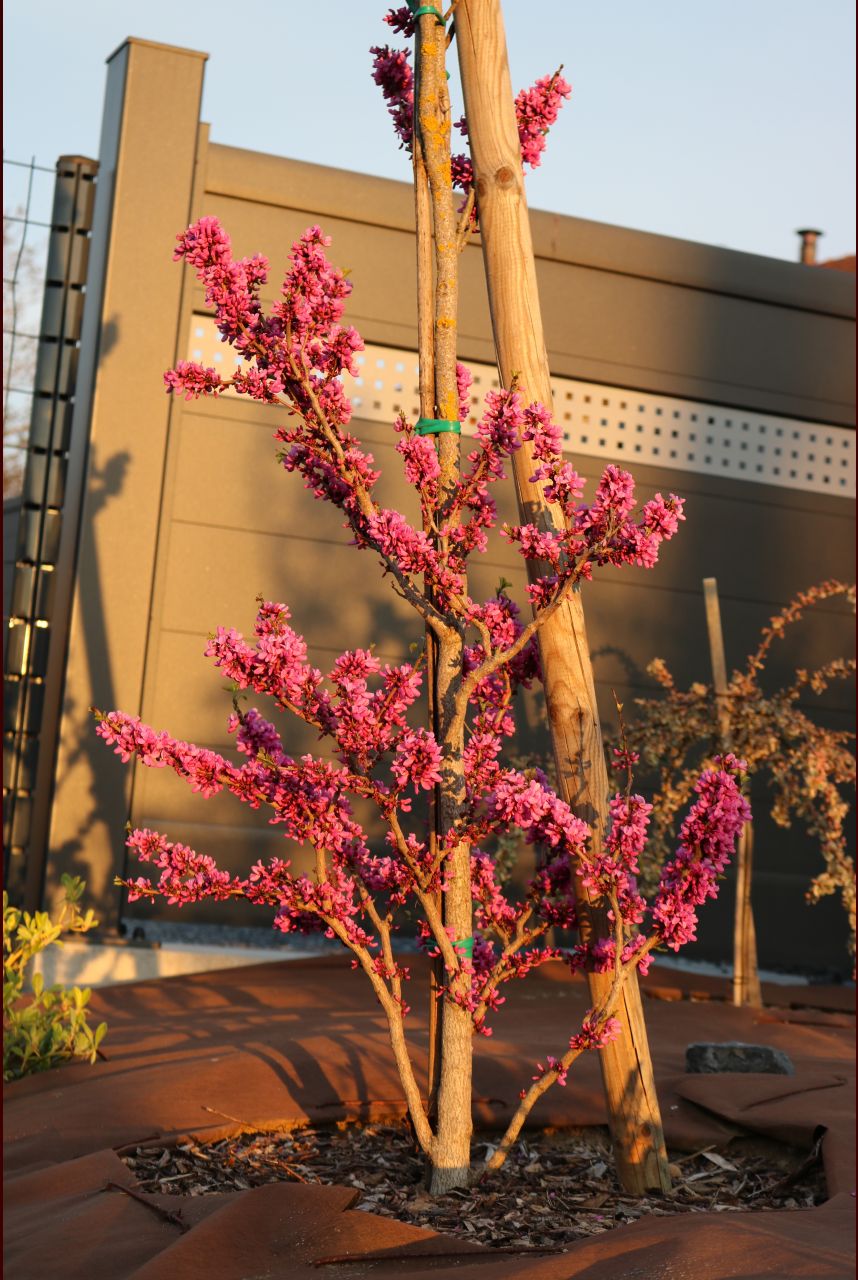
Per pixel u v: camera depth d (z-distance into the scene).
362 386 8.71
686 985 7.51
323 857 3.36
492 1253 2.71
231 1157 3.49
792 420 9.89
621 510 3.05
